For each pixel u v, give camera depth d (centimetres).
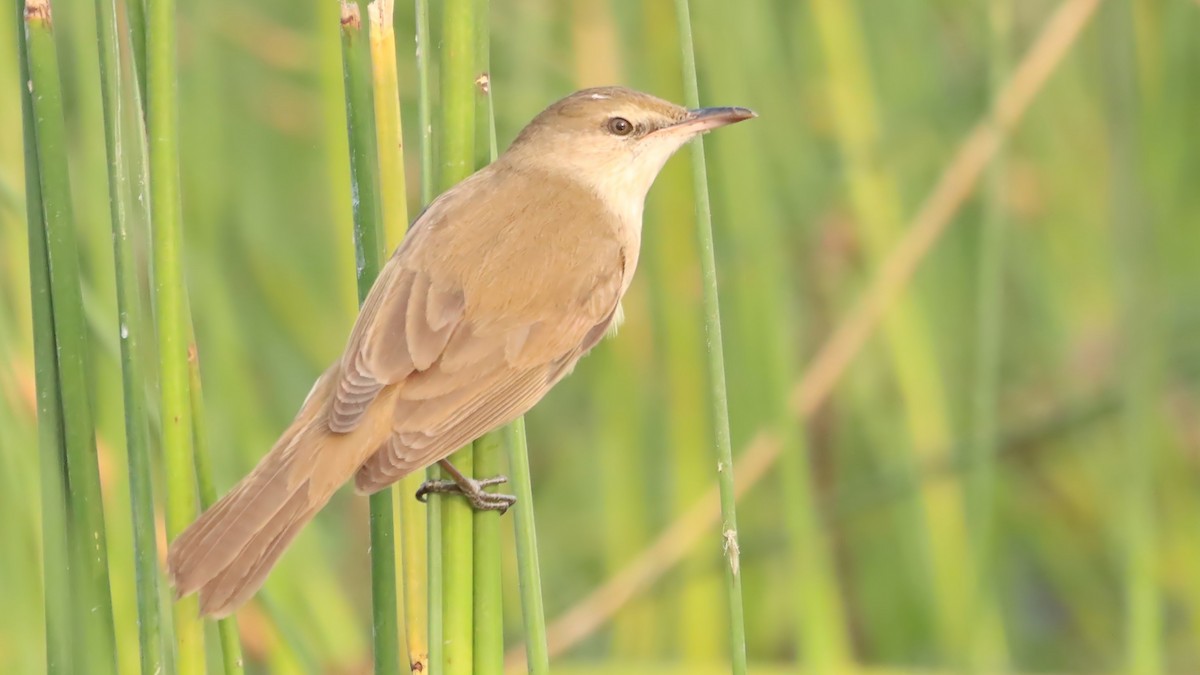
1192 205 1202
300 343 1218
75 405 633
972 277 1243
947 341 1230
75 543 639
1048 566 1277
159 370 646
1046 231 1244
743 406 1107
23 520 895
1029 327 1265
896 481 1074
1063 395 1217
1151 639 1008
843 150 1112
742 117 894
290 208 1272
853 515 1167
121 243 630
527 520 648
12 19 979
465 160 724
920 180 1184
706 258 659
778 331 1024
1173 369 1166
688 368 1091
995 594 1075
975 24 1181
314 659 817
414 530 706
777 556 1194
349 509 1268
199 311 1105
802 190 1126
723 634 1141
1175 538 1211
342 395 715
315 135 1275
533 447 1286
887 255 1096
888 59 1181
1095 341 1222
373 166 688
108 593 646
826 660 1012
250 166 1230
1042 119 1238
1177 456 1213
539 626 645
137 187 659
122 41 913
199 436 663
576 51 1107
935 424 1108
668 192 1076
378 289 750
